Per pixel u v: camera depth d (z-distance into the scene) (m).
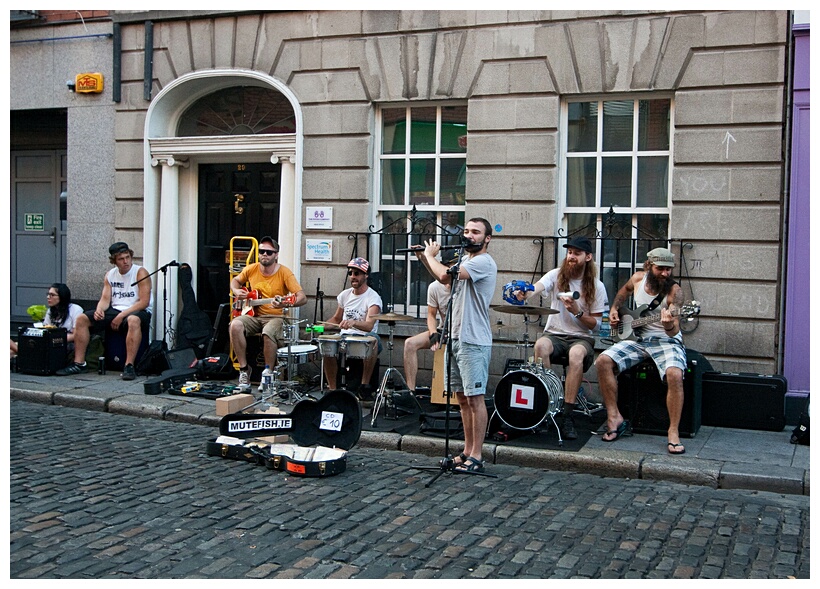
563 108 7.97
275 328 8.17
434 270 5.60
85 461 5.97
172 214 9.59
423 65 8.30
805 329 7.08
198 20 9.23
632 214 7.85
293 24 8.80
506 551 4.34
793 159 7.07
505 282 8.05
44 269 11.34
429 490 5.43
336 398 6.27
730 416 6.95
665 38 7.43
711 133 7.32
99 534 4.50
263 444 6.12
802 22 6.99
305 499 5.18
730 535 4.61
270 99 9.35
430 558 4.24
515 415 6.33
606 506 5.13
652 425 6.68
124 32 9.61
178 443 6.59
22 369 9.01
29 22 10.04
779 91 7.09
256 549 4.32
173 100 9.57
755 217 7.20
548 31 7.82
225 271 9.70
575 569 4.11
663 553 4.34
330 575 3.99
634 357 6.47
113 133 9.75
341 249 8.71
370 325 7.71
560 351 6.91
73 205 9.97
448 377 5.81
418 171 8.64
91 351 9.41
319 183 8.79
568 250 6.93
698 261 7.38
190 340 9.20
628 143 7.86
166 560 4.15
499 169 8.05
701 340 7.37
